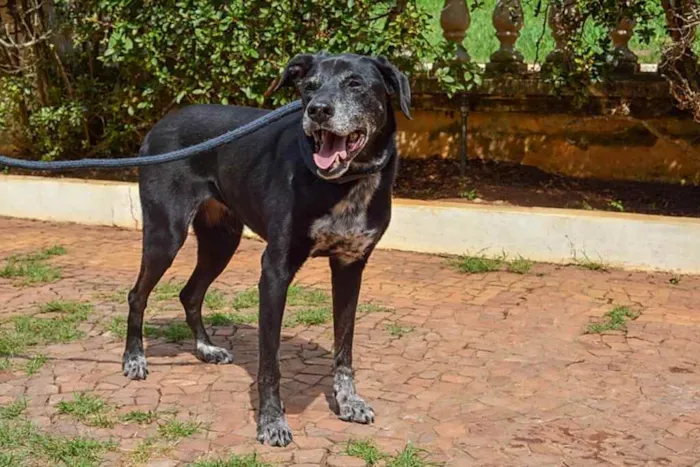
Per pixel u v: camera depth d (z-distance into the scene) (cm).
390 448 294
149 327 361
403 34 444
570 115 490
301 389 323
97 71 534
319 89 285
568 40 453
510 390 322
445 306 379
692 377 330
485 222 429
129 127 513
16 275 408
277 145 302
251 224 312
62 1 487
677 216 448
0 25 529
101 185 475
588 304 382
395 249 441
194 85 462
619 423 306
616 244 416
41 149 545
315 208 293
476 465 288
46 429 300
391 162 296
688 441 298
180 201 321
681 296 388
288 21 442
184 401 315
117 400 314
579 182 490
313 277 408
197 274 338
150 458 289
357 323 365
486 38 606
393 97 304
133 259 429
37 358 337
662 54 443
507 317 370
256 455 290
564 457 291
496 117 506
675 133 473
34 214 490
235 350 347
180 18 450
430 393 320
